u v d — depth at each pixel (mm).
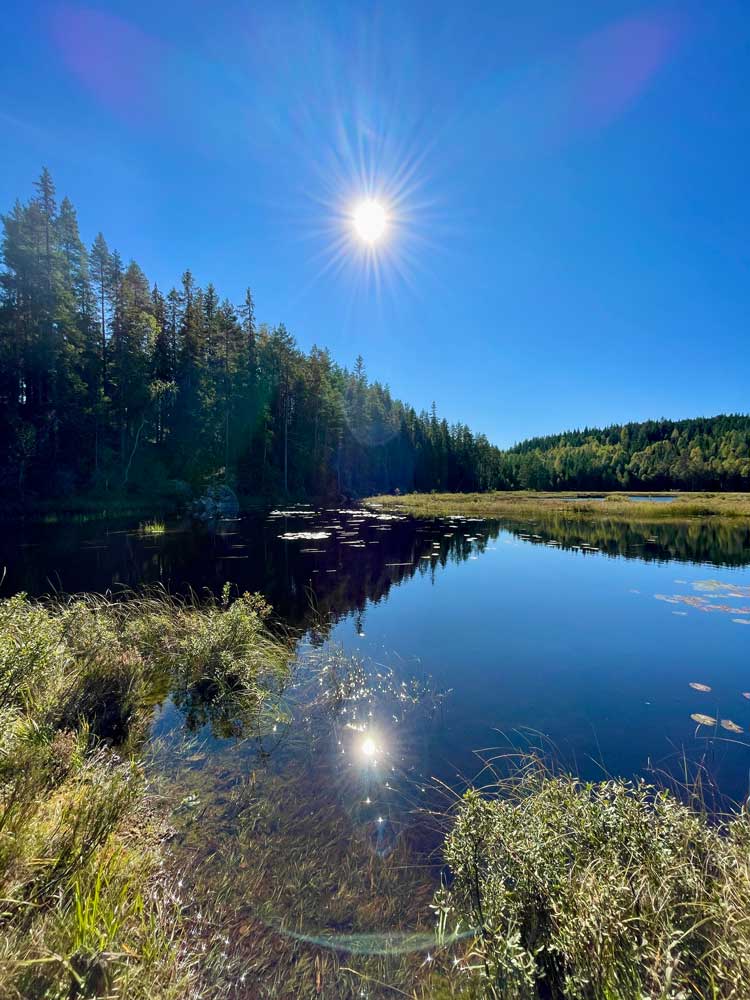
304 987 1748
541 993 1559
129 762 2965
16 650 3533
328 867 2307
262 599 6434
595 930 1538
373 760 3277
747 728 3775
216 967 1783
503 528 19188
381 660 5340
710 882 1822
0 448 21391
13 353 22141
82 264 26562
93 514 21859
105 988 1412
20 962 1361
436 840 2516
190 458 29797
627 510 26312
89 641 4648
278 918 2021
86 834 2025
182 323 32906
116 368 26344
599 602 7902
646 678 4805
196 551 13031
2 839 1766
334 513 27156
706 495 40469
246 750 3391
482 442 74438
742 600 8086
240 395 33844
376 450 52875
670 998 1231
